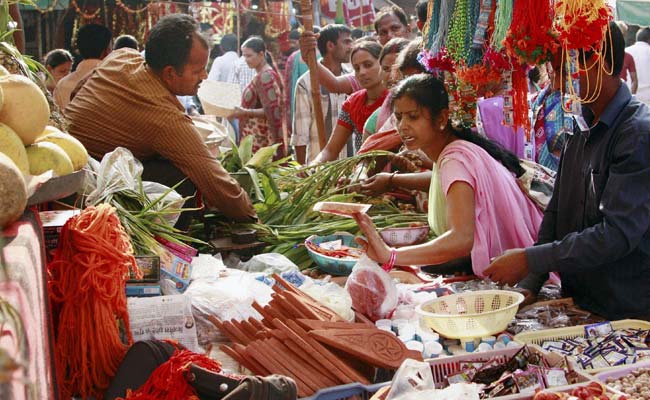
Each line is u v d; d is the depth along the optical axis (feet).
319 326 6.55
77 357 5.75
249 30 29.78
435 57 8.81
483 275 8.27
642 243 7.93
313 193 12.39
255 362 6.27
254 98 22.61
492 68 8.13
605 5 7.06
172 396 5.24
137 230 8.30
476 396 5.44
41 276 4.19
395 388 5.66
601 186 8.00
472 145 9.14
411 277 9.46
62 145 5.63
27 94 5.06
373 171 12.66
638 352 6.82
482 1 7.90
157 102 10.44
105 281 5.76
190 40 10.42
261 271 9.66
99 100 10.55
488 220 9.01
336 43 18.81
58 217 6.45
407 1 34.04
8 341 2.59
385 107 13.24
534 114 11.77
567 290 8.94
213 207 11.30
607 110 7.87
